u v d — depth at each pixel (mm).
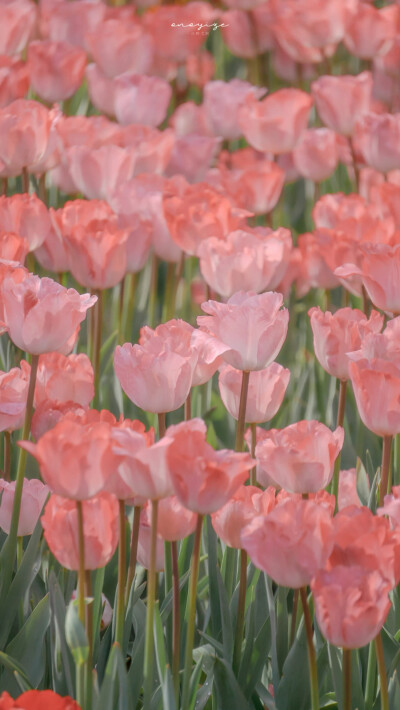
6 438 2885
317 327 2883
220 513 2717
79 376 2840
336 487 2883
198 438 2551
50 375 2836
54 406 2783
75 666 2730
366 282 2969
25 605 2854
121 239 3035
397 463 2994
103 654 2758
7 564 2762
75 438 2541
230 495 2562
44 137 3227
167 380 2678
